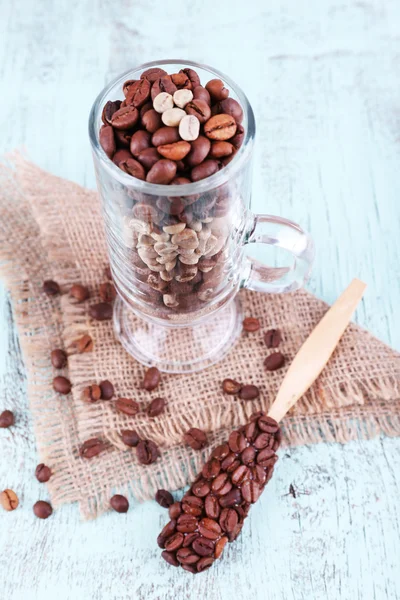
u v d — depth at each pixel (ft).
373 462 1.61
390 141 1.95
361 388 1.65
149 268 1.42
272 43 2.09
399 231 1.84
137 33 2.09
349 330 1.68
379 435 1.63
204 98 1.34
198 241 1.37
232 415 1.64
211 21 2.12
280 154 1.94
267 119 1.98
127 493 1.59
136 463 1.60
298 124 1.97
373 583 1.53
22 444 1.63
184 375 1.67
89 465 1.60
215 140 1.32
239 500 1.51
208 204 1.33
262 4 2.14
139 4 2.13
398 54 2.06
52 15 2.10
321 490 1.59
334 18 2.12
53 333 1.72
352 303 1.67
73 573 1.53
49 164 1.92
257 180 1.90
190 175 1.31
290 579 1.53
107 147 1.32
